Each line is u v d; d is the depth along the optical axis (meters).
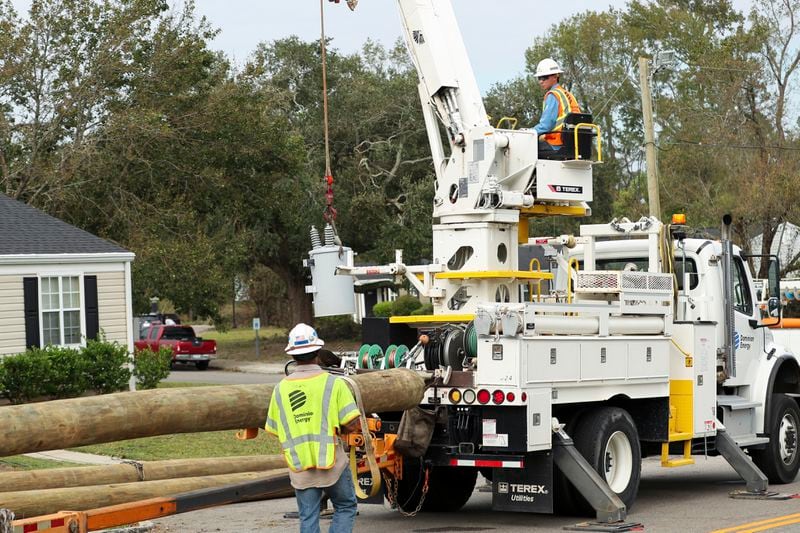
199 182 42.03
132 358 29.70
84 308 30.94
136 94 41.03
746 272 16.70
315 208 56.47
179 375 47.22
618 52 80.31
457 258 14.38
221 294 40.53
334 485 9.62
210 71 45.03
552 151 14.63
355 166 59.22
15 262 29.34
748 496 15.02
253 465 14.15
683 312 15.72
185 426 10.15
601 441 12.88
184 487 12.10
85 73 40.22
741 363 16.19
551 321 12.26
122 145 39.19
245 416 10.66
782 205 43.97
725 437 15.21
